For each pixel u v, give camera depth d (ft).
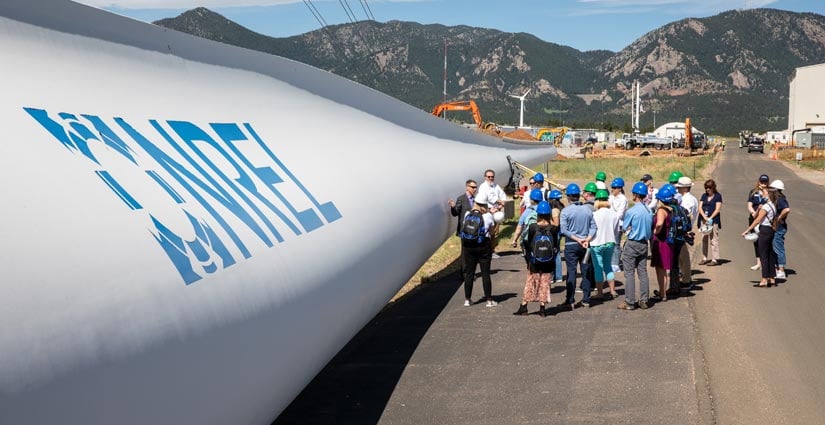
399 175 25.43
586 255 32.19
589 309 31.55
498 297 34.17
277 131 17.07
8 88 9.68
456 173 36.63
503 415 19.11
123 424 8.97
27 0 10.69
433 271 41.83
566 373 22.58
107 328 8.79
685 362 23.52
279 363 13.66
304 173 16.92
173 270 10.27
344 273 17.10
